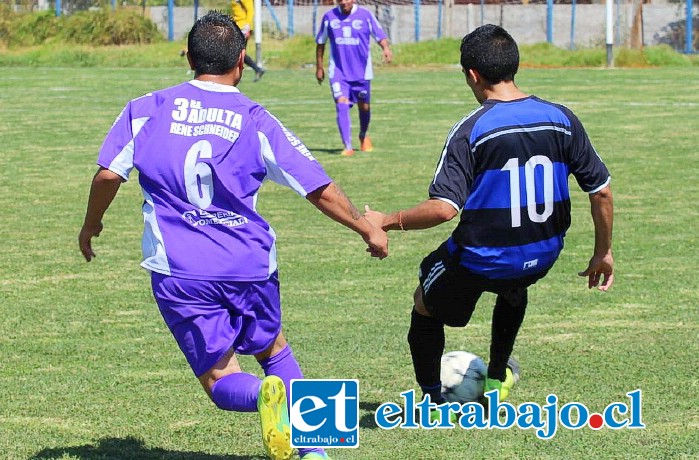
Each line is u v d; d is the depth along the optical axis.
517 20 98.75
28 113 47.28
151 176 9.23
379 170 31.03
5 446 10.74
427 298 10.90
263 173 9.32
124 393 12.54
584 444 10.68
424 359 11.23
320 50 35.81
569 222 10.73
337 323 15.58
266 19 97.00
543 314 16.00
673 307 16.34
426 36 99.88
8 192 27.81
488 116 10.34
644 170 30.48
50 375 13.27
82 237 9.77
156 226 9.22
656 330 15.04
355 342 14.53
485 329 15.34
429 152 34.88
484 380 11.63
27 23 95.75
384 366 13.43
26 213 25.00
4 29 95.56
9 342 14.79
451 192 10.21
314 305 16.66
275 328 9.59
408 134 39.59
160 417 11.68
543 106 10.49
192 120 9.27
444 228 23.25
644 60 82.19
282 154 9.21
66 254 20.69
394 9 98.62
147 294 17.64
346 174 30.28
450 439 10.92
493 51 10.59
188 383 12.94
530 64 83.06
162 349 14.45
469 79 10.85
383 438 10.95
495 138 10.25
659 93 54.53
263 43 89.38
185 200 9.20
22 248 21.23
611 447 10.57
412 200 25.94
